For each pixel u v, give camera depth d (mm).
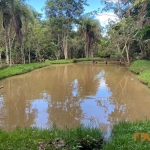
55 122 7324
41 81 16406
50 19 43594
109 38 33000
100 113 8273
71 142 4637
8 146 4270
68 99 10508
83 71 23531
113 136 5246
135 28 24391
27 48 36344
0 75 17688
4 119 7715
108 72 22125
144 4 16953
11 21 25906
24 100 10406
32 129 5648
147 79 14422
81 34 46250
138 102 9883
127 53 28547
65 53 45062
